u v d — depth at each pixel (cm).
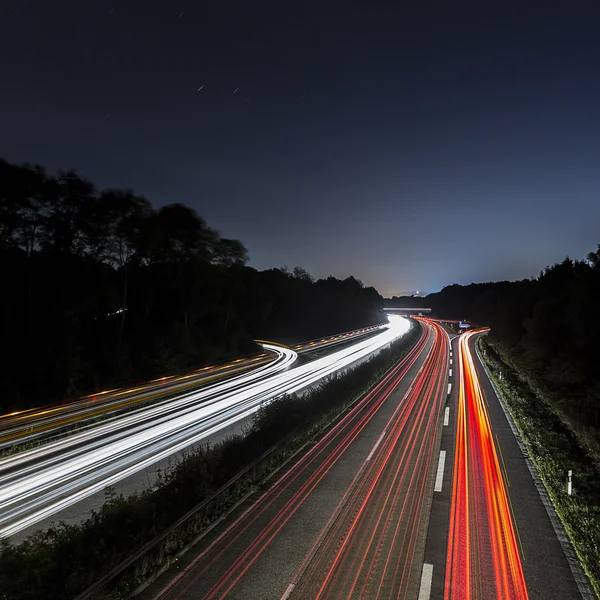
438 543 946
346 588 789
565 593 779
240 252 5866
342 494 1202
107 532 848
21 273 3425
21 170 3188
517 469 1403
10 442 1994
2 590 663
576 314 2769
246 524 1029
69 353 3175
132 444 1953
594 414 2131
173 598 759
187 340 4588
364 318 11881
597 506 1141
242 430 2123
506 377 3500
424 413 2209
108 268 4038
